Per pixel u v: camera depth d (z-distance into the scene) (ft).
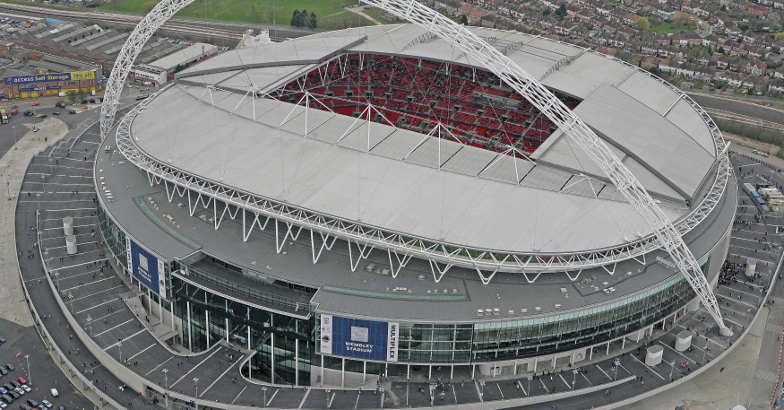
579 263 565.12
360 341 537.24
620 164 572.51
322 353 549.13
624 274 583.99
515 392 544.62
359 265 582.76
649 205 593.83
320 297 546.67
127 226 625.82
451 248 568.82
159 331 607.78
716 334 617.21
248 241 610.24
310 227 581.94
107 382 561.43
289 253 595.88
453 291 558.15
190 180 640.17
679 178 646.74
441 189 611.47
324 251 598.75
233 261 582.76
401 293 553.64
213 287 570.87
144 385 546.26
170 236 613.93
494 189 613.93
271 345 564.71
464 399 535.19
